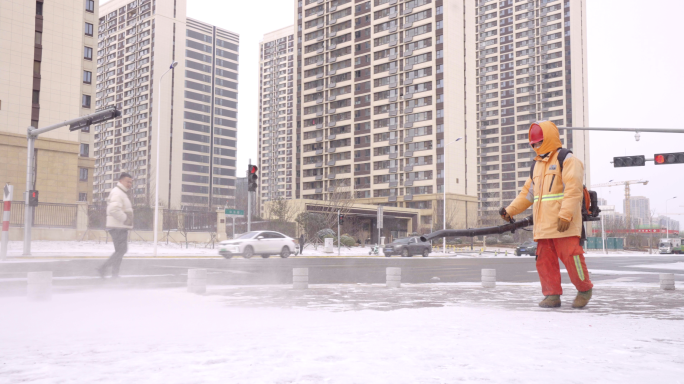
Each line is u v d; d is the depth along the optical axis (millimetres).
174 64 29188
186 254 28672
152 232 39469
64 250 28250
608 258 38875
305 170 98688
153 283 10602
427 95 85438
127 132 118625
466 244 70562
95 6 69438
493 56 125688
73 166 44344
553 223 6617
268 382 2576
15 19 42000
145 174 113875
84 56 67938
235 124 128750
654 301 7902
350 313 5824
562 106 114875
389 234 76438
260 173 171375
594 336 4105
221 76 126812
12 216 34406
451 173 82875
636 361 3115
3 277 11461
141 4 117875
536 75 118750
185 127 118625
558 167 6609
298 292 9078
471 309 6223
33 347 3619
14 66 41781
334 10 96500
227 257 25781
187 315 5645
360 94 92875
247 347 3541
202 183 120812
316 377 2680
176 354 3303
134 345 3668
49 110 43625
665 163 22516
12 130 41438
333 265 20906
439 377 2684
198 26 123312
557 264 6883
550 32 117875
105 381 2592
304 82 100000
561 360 3125
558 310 6492
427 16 86250
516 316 5539
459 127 85312
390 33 89875
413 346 3576
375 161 90562
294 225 50344
